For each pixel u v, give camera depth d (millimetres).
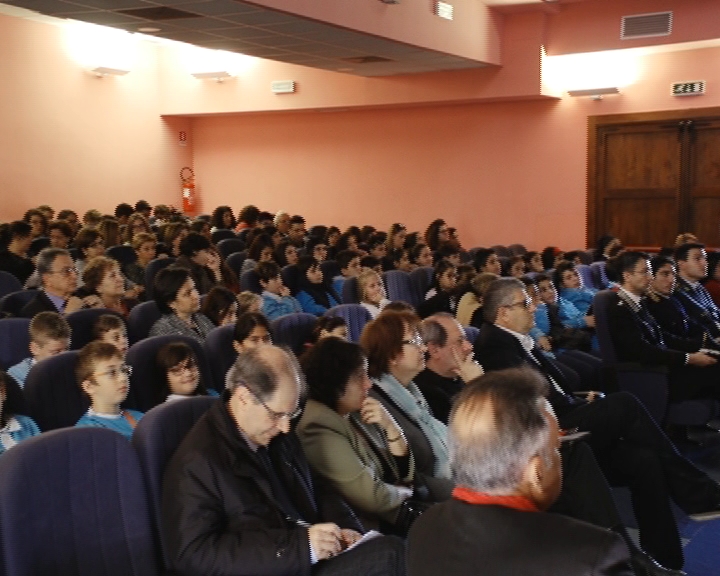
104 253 6258
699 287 5512
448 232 9445
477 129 10430
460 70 9719
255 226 9164
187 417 2350
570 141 9891
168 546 2102
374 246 8180
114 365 2803
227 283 5934
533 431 1489
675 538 2971
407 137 10898
